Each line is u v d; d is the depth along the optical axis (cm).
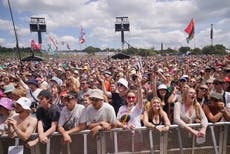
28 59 2436
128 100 450
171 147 388
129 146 380
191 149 388
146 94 641
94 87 694
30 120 364
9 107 404
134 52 7450
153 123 410
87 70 1417
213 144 393
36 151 358
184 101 414
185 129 385
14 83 811
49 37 4091
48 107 391
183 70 1353
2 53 6266
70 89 655
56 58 5944
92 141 372
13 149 355
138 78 475
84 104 490
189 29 2092
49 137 369
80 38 4084
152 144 384
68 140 359
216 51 7519
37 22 4772
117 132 378
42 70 1792
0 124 393
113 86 619
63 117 395
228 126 399
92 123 378
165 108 513
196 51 8300
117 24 5559
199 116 402
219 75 791
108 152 375
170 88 575
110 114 380
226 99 489
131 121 433
